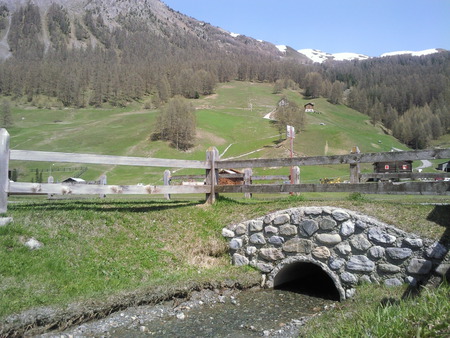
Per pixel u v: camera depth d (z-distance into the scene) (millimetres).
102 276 7473
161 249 9047
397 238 7367
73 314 6250
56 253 7426
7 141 7707
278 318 7176
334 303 8023
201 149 94562
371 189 8594
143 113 141500
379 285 7480
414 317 4336
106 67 197250
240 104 163375
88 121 133250
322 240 8359
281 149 89250
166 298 7539
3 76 168500
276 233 9078
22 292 6215
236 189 10852
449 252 6723
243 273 8953
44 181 59656
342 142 102375
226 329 6613
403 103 170375
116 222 9234
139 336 6164
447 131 138125
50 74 169750
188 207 10898
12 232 7371
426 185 7828
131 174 67938
